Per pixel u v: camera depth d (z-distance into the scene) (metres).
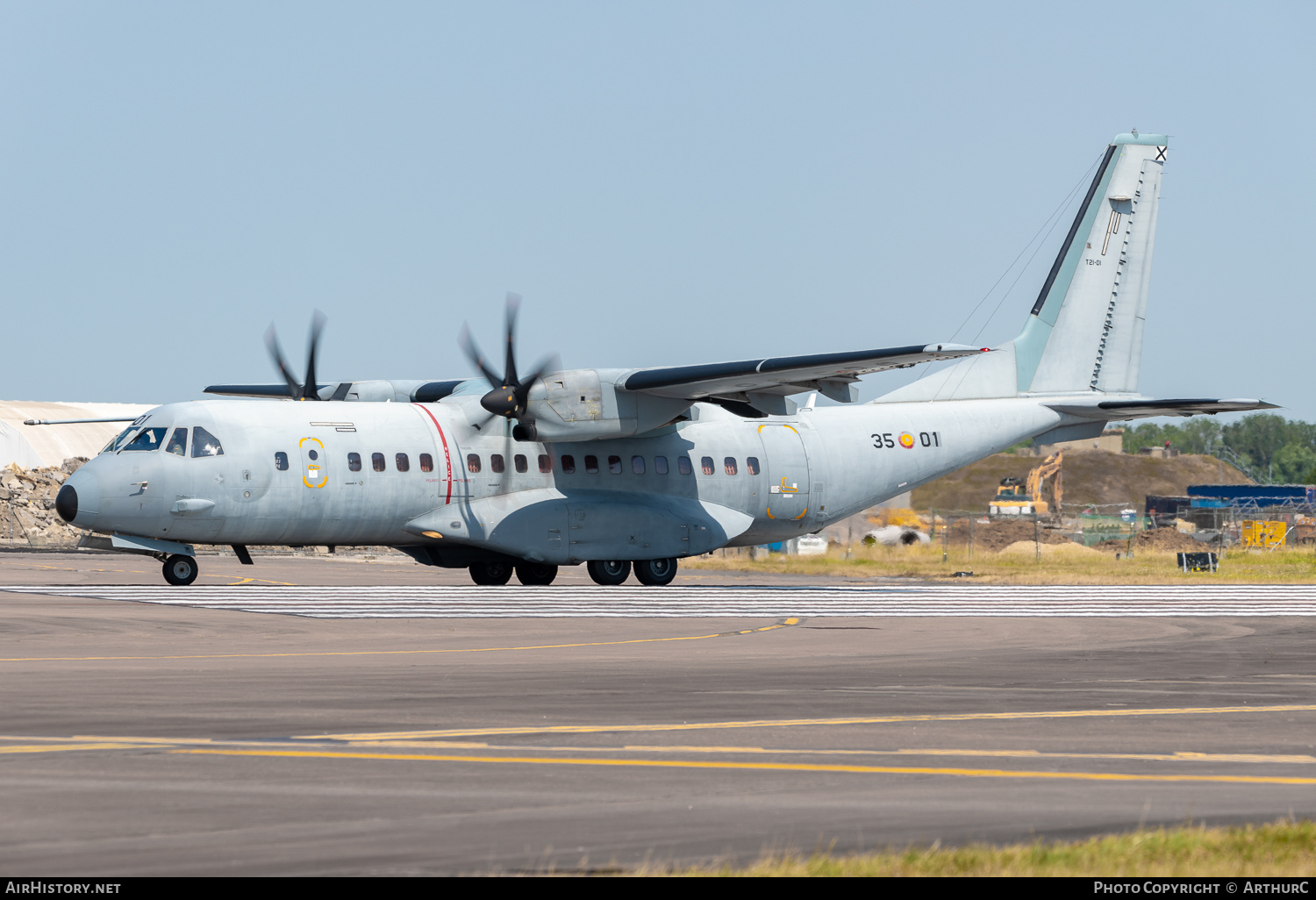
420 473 113.19
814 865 24.23
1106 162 140.25
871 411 136.38
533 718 41.97
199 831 26.97
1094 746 37.81
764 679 52.91
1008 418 138.62
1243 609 99.38
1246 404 125.06
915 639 71.94
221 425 106.94
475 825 27.62
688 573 165.12
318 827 27.33
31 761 33.91
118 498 103.00
